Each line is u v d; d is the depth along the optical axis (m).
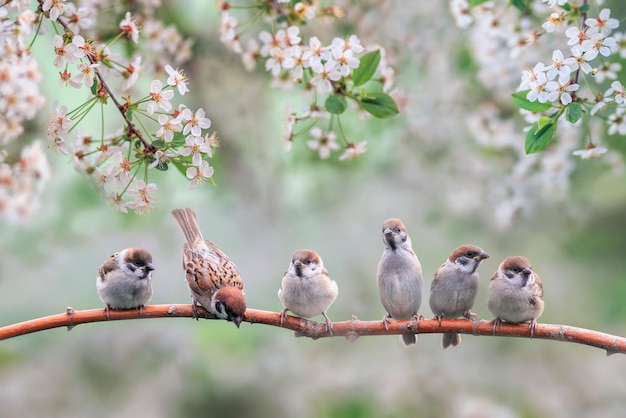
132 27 9.10
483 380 14.13
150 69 11.24
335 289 9.81
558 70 7.89
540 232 14.88
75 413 13.38
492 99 13.30
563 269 14.92
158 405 13.39
